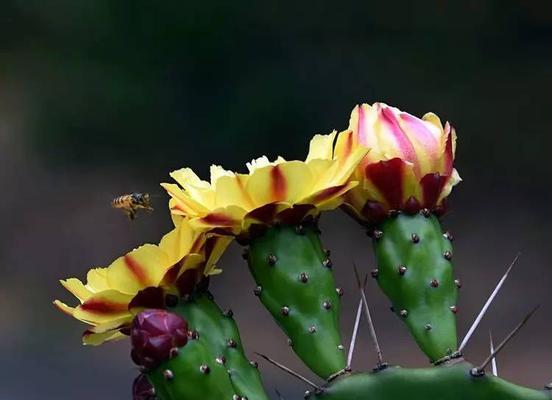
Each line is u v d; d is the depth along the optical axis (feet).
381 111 3.59
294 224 3.55
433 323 3.56
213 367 3.46
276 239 3.54
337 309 3.55
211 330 3.51
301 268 3.53
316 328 3.53
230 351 3.51
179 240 3.50
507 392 3.48
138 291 3.50
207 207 3.52
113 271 3.50
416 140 3.58
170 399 3.46
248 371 3.52
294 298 3.53
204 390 3.45
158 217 17.46
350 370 3.52
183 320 3.46
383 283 3.59
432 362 3.56
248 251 3.55
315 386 3.49
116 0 18.02
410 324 3.57
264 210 3.52
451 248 3.60
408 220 3.59
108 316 3.51
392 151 3.58
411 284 3.57
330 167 3.52
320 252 3.55
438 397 3.48
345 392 3.48
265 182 3.51
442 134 3.60
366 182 3.58
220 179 3.50
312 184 3.52
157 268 3.50
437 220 3.61
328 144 3.56
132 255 3.49
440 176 3.59
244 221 3.52
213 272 3.57
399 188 3.58
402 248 3.58
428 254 3.58
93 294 3.52
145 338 3.44
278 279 3.53
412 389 3.48
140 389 3.57
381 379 3.48
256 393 3.51
